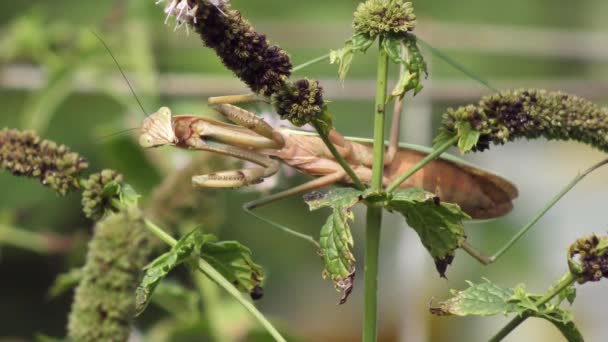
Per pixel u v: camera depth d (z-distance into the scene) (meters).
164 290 1.06
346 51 0.94
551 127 0.95
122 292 0.91
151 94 1.36
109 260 0.90
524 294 0.94
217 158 1.10
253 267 0.97
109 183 0.96
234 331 1.14
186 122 1.01
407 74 0.94
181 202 1.10
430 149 1.01
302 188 1.01
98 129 1.22
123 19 1.40
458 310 0.94
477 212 1.02
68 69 1.36
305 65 0.96
